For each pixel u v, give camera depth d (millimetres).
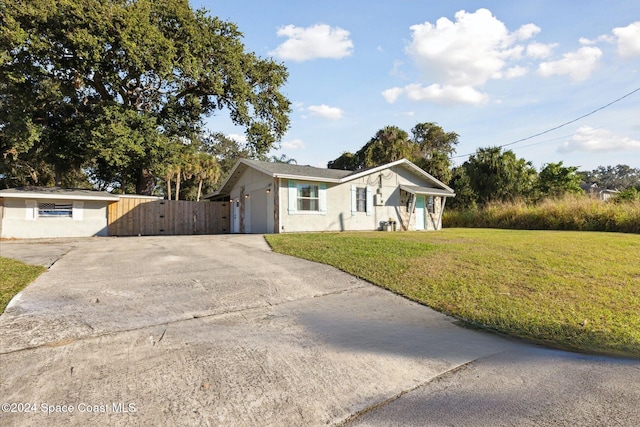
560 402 2172
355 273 5812
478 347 3143
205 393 2238
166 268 6023
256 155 21859
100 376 2414
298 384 2395
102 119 15523
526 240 9914
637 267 6141
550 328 3605
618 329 3545
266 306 4215
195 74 16734
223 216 19406
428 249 7941
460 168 25328
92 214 15656
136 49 14414
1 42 13078
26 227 14023
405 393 2312
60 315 3586
